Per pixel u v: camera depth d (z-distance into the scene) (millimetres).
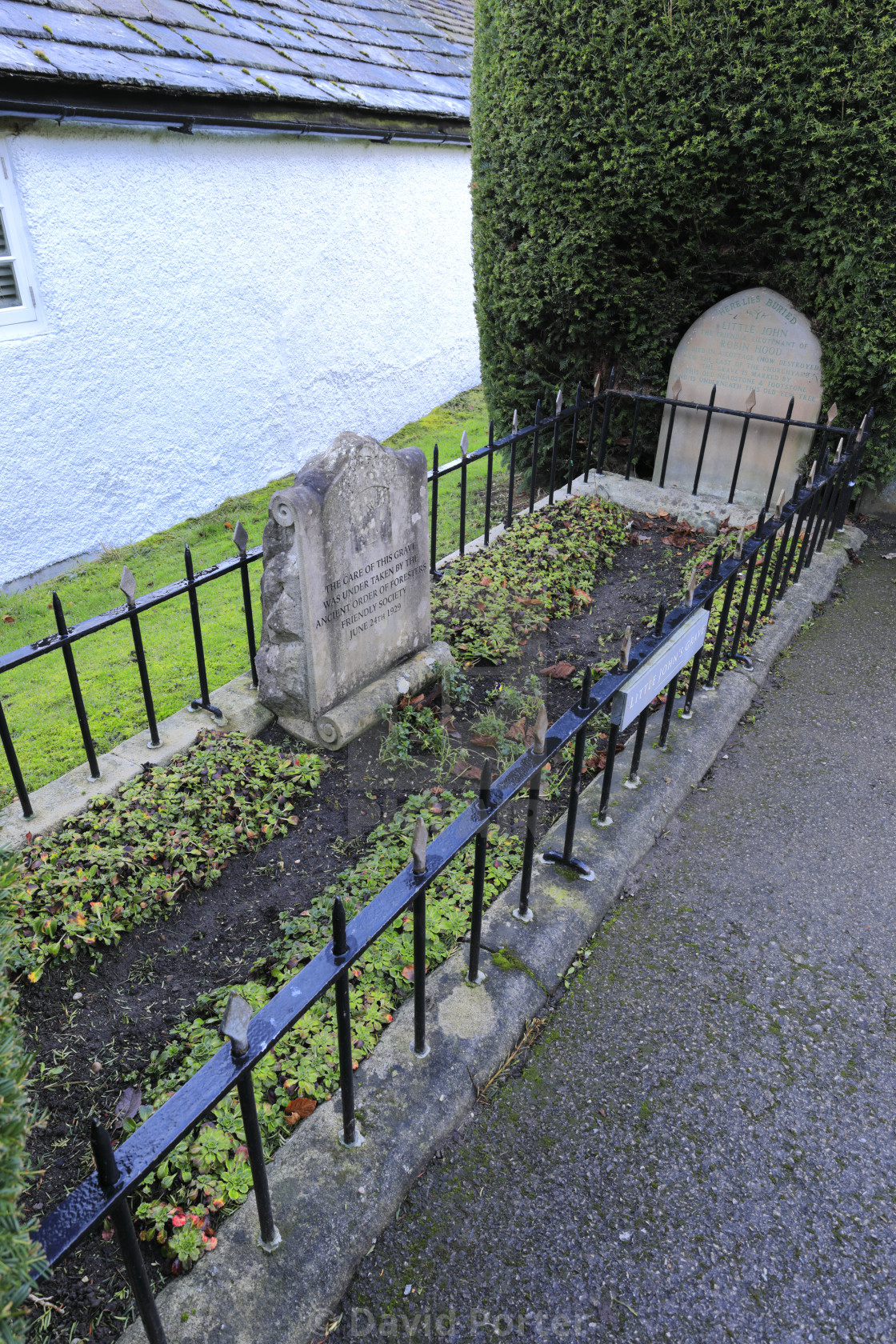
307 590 3693
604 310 6605
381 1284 2051
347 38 10195
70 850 3252
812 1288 2043
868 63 5027
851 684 4590
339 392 9930
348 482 3748
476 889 2520
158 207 7219
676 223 6109
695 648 3650
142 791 3633
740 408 6559
